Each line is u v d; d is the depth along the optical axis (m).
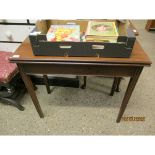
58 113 1.50
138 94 1.68
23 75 1.10
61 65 1.01
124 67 0.99
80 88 1.77
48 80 1.73
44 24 1.13
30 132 1.35
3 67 1.38
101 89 1.75
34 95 1.28
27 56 0.99
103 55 0.96
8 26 1.43
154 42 2.66
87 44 0.91
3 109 1.55
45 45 0.93
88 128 1.37
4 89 1.51
